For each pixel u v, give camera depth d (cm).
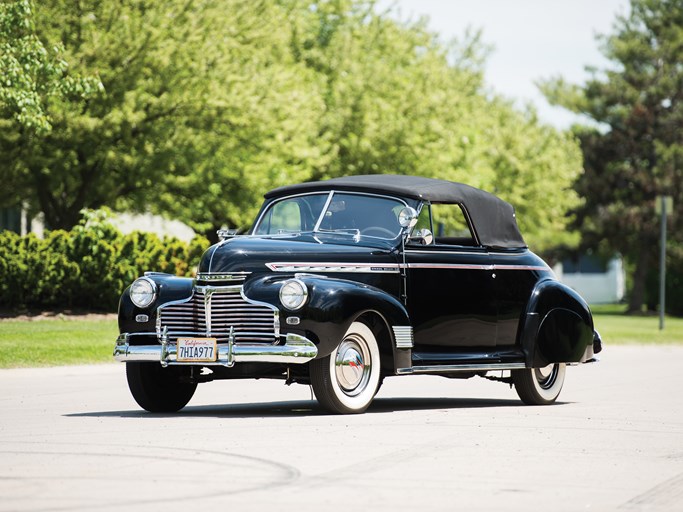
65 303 5719
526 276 2977
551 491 1625
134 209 7469
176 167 6975
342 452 1972
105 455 1912
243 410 2747
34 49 5197
